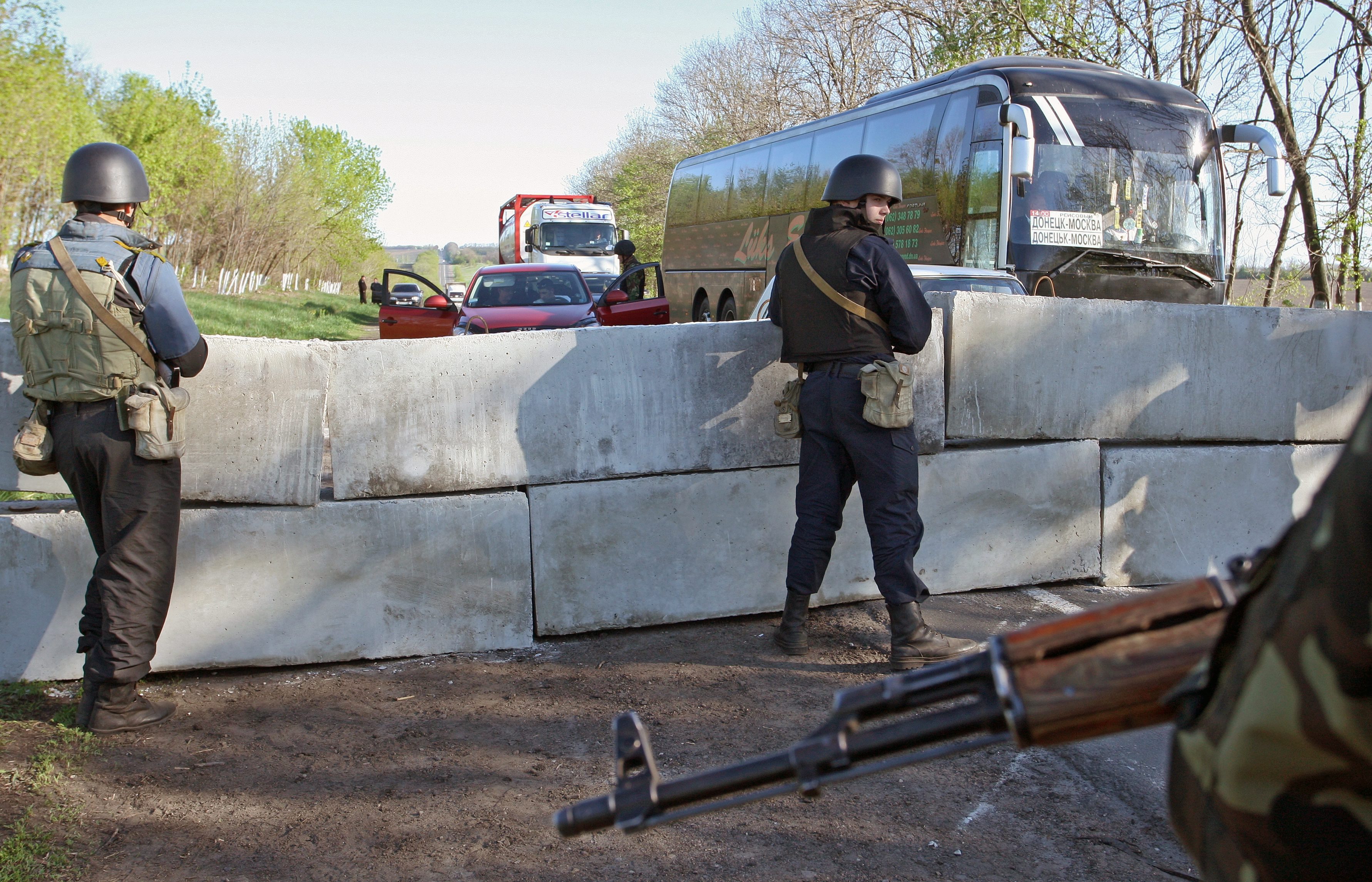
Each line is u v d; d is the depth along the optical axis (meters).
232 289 45.56
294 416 4.45
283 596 4.50
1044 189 11.34
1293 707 0.84
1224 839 0.96
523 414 4.68
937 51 19.36
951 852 3.03
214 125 38.41
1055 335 5.19
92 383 3.68
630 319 11.75
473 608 4.68
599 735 3.85
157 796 3.42
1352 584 0.77
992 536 5.22
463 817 3.28
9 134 21.58
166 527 3.89
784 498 4.98
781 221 16.80
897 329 4.28
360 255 61.53
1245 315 5.43
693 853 3.05
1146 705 1.04
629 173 57.19
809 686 4.25
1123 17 16.53
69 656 4.38
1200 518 5.46
